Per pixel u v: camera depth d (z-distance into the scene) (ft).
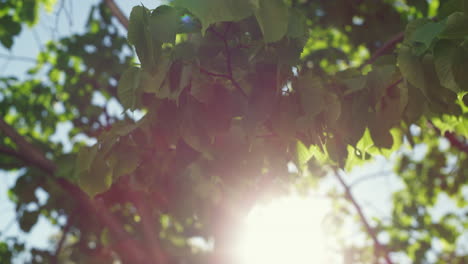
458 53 4.30
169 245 18.08
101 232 16.16
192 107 4.75
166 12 4.19
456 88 4.38
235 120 5.34
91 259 17.28
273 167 5.42
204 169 5.52
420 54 4.62
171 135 4.99
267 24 3.76
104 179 5.16
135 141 5.21
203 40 4.50
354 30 15.90
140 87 4.71
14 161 16.21
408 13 15.46
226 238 9.22
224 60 4.64
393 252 19.94
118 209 16.51
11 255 17.03
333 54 9.53
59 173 10.94
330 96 4.88
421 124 6.07
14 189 16.02
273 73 4.65
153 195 11.93
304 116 4.69
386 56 5.53
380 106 5.28
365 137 5.60
